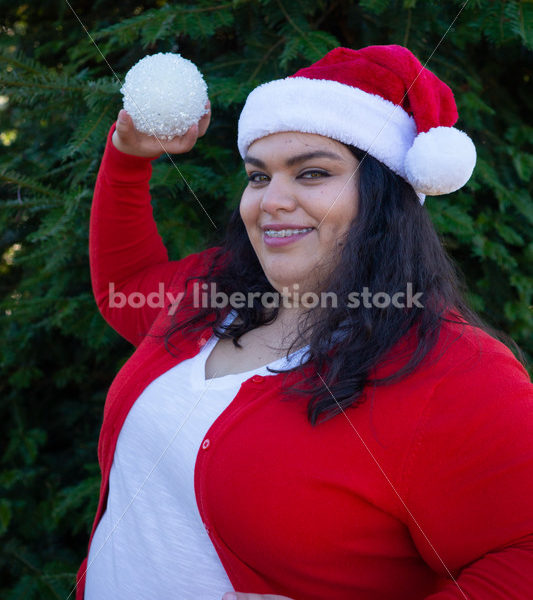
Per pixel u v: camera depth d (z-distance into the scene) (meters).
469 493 0.62
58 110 1.46
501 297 1.49
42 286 1.69
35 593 1.53
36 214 1.56
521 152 1.45
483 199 1.51
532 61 1.50
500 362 0.68
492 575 0.58
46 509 1.67
